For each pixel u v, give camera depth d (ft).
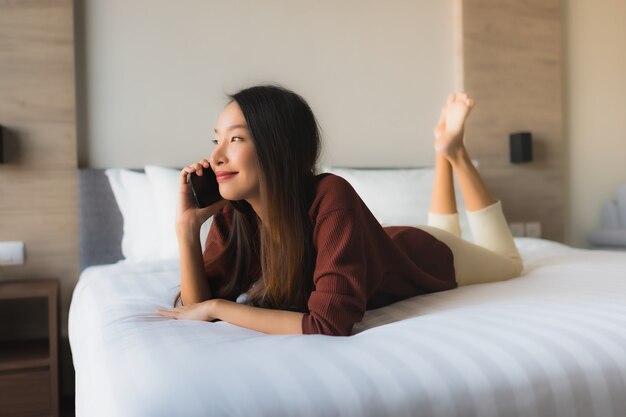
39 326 9.00
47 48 8.91
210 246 4.78
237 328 3.78
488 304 4.16
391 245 4.39
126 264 7.31
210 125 10.00
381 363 2.77
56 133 8.97
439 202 6.88
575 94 13.08
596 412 2.69
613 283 4.98
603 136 13.37
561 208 12.47
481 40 11.58
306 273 4.01
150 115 9.70
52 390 7.55
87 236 8.96
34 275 8.92
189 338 3.38
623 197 12.59
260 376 2.64
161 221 8.29
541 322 3.41
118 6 9.54
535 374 2.72
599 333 3.15
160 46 9.75
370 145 11.01
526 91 12.03
